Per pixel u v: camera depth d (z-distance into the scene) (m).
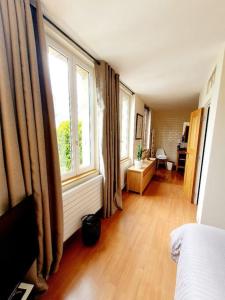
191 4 1.16
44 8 1.23
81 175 2.05
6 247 0.84
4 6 0.94
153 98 4.23
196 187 2.93
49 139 1.32
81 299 1.24
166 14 1.26
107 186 2.33
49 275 1.43
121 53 1.89
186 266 0.93
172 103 4.87
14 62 1.00
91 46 1.75
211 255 0.96
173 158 6.10
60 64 1.67
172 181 4.32
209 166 1.84
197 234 1.17
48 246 1.29
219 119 1.74
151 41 1.64
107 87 2.15
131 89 3.40
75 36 1.58
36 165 1.16
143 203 2.95
